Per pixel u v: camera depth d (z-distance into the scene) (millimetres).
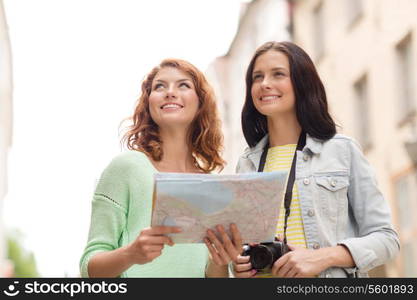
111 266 3582
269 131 4281
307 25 18875
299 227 3926
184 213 3316
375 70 14703
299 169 4031
